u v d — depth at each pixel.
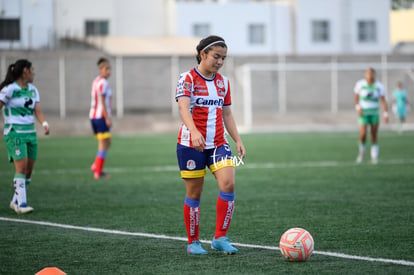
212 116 12.20
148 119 66.75
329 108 75.19
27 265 11.48
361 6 86.75
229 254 12.17
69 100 66.62
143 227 15.29
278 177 25.98
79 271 10.98
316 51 85.56
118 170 29.47
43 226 15.52
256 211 17.48
